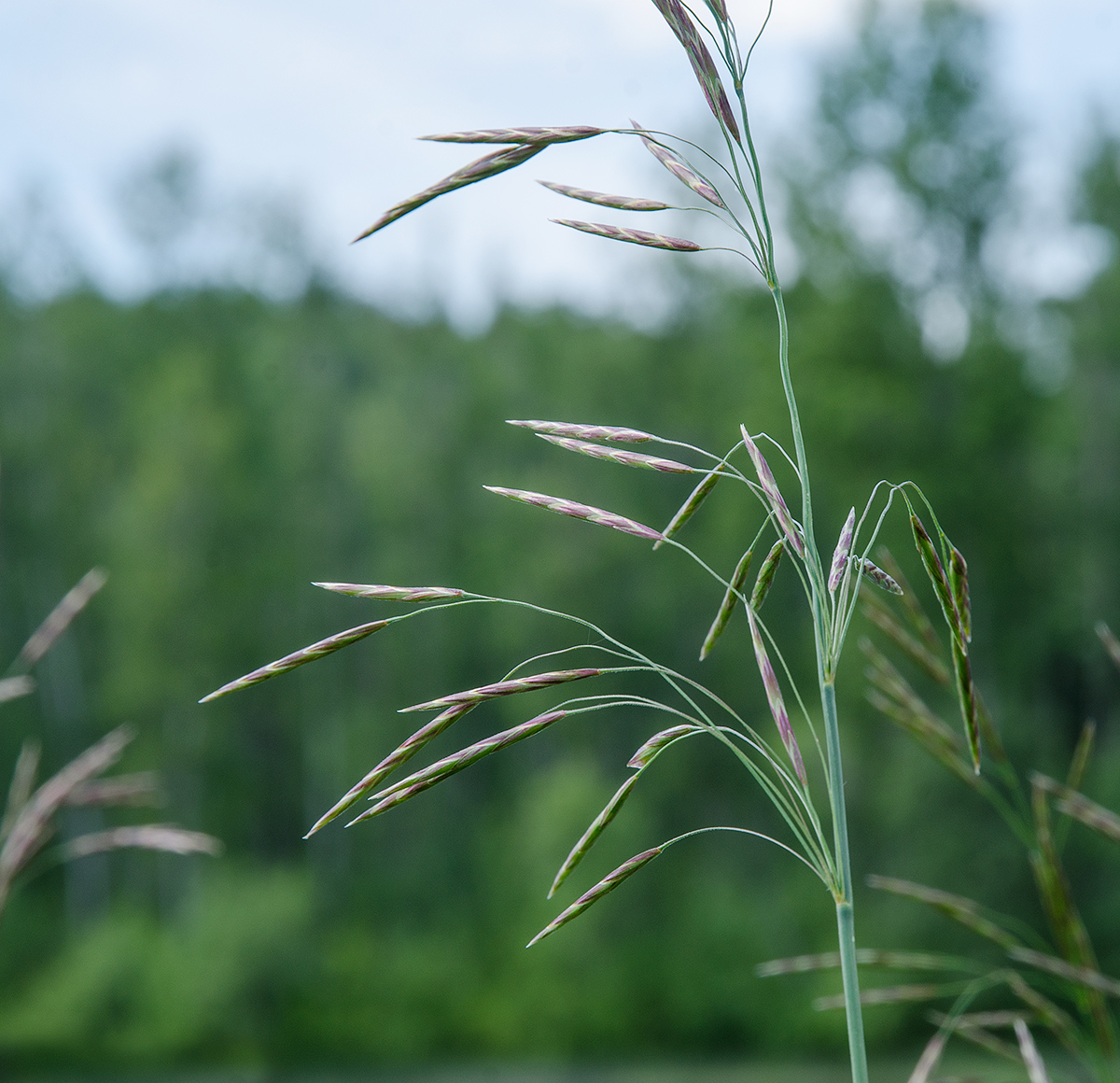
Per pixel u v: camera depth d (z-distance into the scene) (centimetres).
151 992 2341
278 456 3033
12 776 2806
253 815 2895
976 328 2075
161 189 3150
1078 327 2345
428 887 2733
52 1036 2300
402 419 3027
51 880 2733
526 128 115
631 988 2222
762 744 113
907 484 113
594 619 2666
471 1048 2253
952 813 1734
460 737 2939
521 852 2575
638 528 116
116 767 2681
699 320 2727
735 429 2277
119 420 3131
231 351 3178
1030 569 2144
